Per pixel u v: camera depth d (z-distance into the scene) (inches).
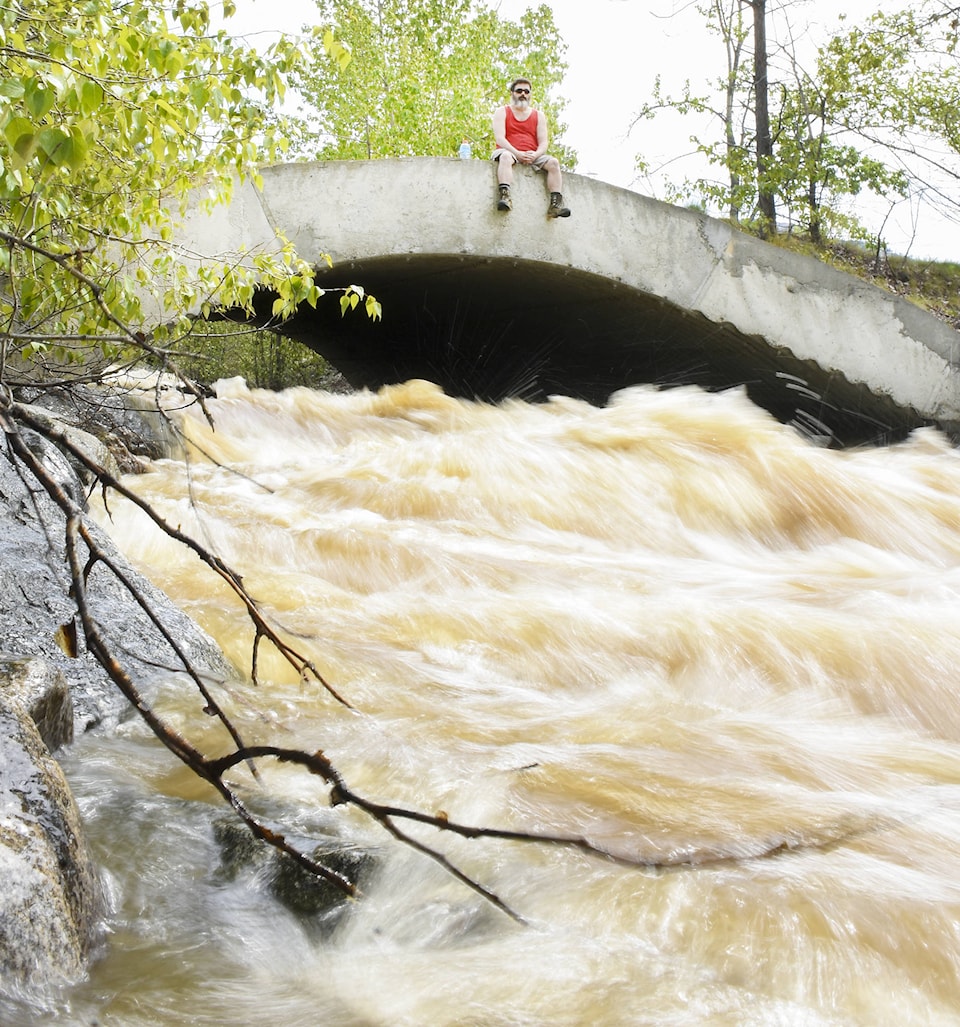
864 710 167.6
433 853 72.0
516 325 568.1
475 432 363.6
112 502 233.9
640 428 356.8
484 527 281.4
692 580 243.1
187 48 175.8
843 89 616.7
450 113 940.0
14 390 209.2
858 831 113.3
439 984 81.4
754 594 229.1
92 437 268.5
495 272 472.4
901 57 613.0
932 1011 83.0
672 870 100.3
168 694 138.2
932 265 685.9
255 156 209.2
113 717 129.6
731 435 342.3
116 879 92.9
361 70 906.7
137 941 85.2
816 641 187.2
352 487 302.5
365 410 421.7
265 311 548.7
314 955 86.3
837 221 635.5
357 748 127.6
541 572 234.1
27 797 84.2
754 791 123.6
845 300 496.1
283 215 408.5
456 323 580.7
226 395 394.6
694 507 303.7
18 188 128.5
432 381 671.1
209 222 388.8
